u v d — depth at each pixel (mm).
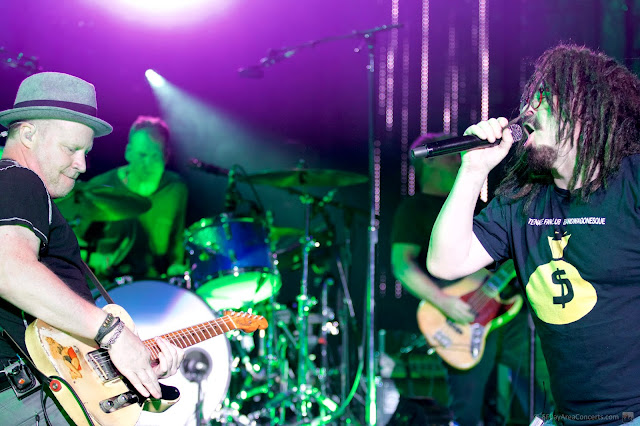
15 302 1818
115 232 5008
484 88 6691
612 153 1734
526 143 1884
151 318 3469
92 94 2166
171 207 5227
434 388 4500
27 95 2078
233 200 4855
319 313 5277
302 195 5004
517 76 6438
